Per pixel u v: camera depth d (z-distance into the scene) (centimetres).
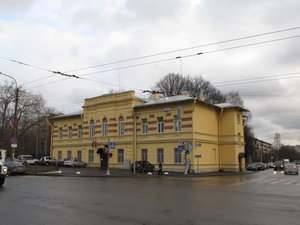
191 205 1169
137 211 1034
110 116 4503
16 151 7569
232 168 4312
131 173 3459
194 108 3856
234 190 1822
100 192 1579
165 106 4056
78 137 5050
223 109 4503
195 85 6444
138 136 4241
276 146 14288
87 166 4747
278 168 5906
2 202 1220
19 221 881
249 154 7394
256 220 902
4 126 5091
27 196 1399
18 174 3322
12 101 4916
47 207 1103
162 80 6556
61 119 5422
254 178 3122
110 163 4412
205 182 2481
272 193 1677
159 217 940
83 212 1011
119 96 4444
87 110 4872
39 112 5469
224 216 959
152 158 4072
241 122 4675
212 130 4294
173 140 3909
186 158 3544
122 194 1499
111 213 997
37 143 8294
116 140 4391
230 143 4378
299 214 998
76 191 1617
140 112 4253
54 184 2056
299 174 4091
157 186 2003
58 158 5353
